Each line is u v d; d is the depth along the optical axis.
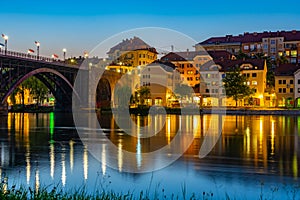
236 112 93.44
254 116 84.50
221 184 17.61
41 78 87.06
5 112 71.69
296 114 90.62
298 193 16.05
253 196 15.69
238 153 26.72
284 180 18.28
